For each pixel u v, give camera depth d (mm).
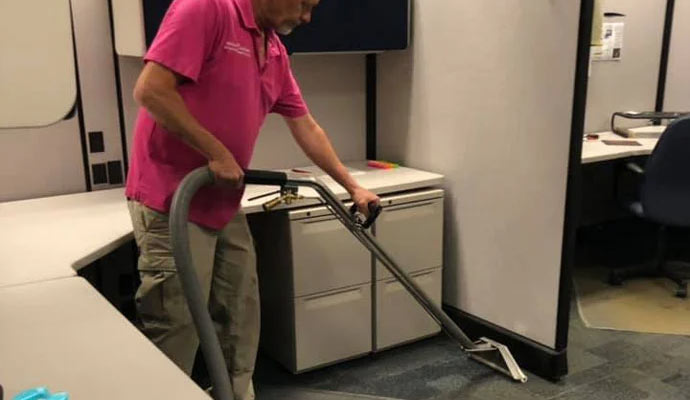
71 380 1014
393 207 2633
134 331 1203
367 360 2729
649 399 2348
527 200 2467
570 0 2178
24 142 2414
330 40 2668
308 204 2434
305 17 1814
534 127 2385
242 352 2123
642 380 2484
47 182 2486
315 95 3061
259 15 1733
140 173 1776
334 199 1977
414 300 2760
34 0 961
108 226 1992
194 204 1772
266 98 1885
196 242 1803
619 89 3900
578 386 2451
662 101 4094
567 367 2525
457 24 2635
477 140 2639
